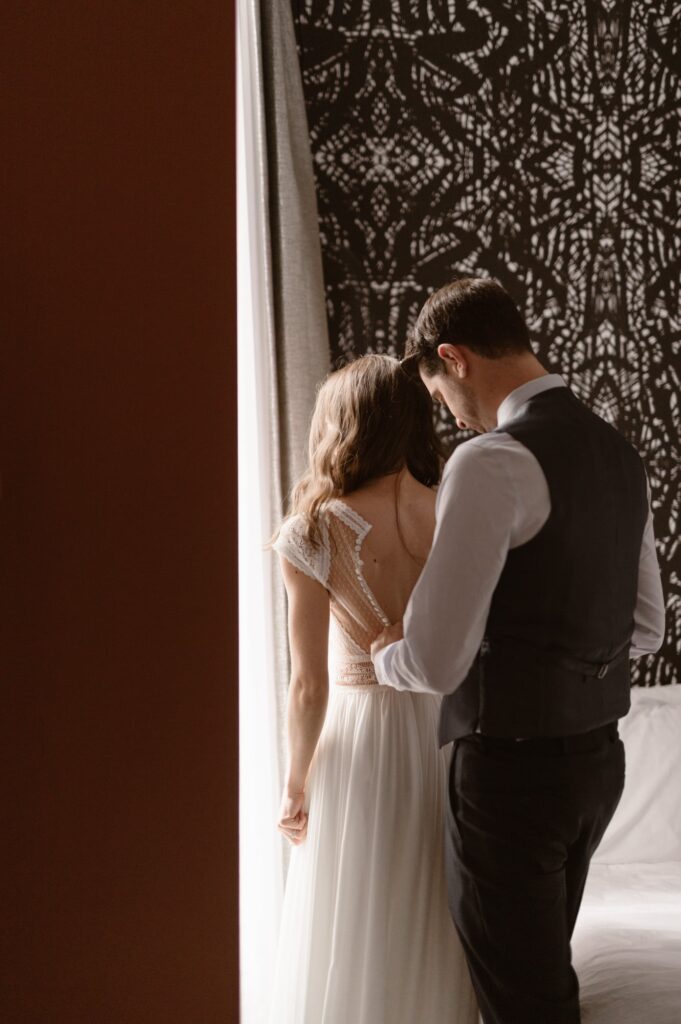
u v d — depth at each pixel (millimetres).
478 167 2570
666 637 2688
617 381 2654
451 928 1639
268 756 2121
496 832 1401
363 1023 1567
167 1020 1156
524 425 1407
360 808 1614
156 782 1142
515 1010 1435
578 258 2619
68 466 1112
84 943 1146
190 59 1098
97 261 1099
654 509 2680
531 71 2574
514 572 1379
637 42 2598
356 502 1661
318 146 2521
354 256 2545
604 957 1666
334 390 1730
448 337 1503
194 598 1134
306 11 2498
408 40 2529
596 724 1436
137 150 1096
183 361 1115
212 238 1110
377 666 1500
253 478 2152
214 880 1153
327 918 1644
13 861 1136
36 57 1082
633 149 2615
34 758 1131
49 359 1100
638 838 2303
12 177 1085
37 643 1123
